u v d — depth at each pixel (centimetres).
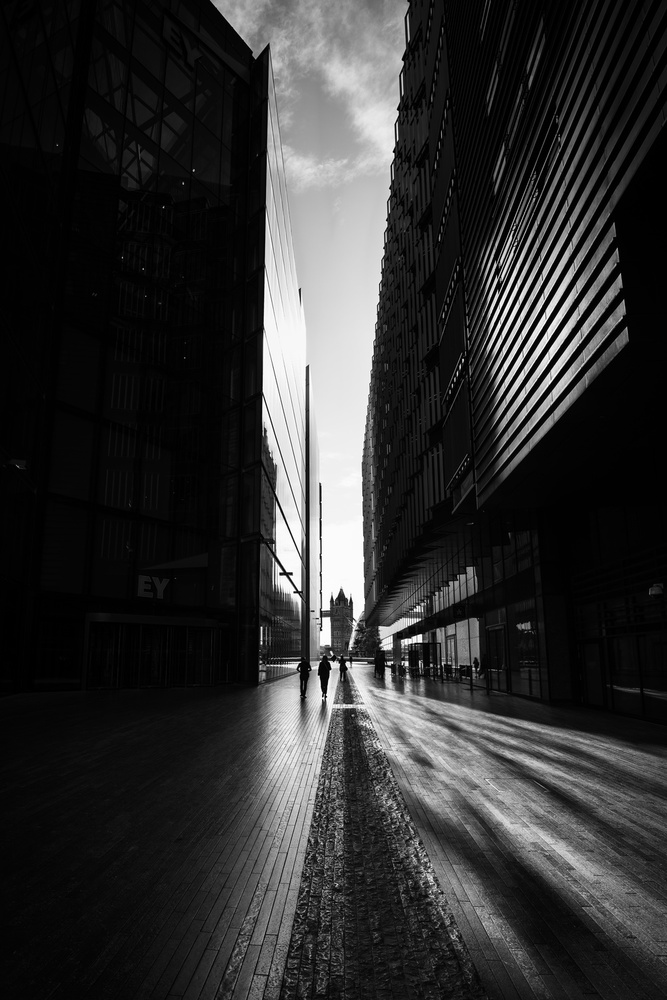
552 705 1834
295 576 5447
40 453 2308
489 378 1612
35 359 2181
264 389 3447
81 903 400
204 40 3678
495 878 452
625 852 509
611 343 884
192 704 1900
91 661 2503
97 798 683
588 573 1761
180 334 3198
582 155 944
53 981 303
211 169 3612
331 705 1867
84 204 2769
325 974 286
